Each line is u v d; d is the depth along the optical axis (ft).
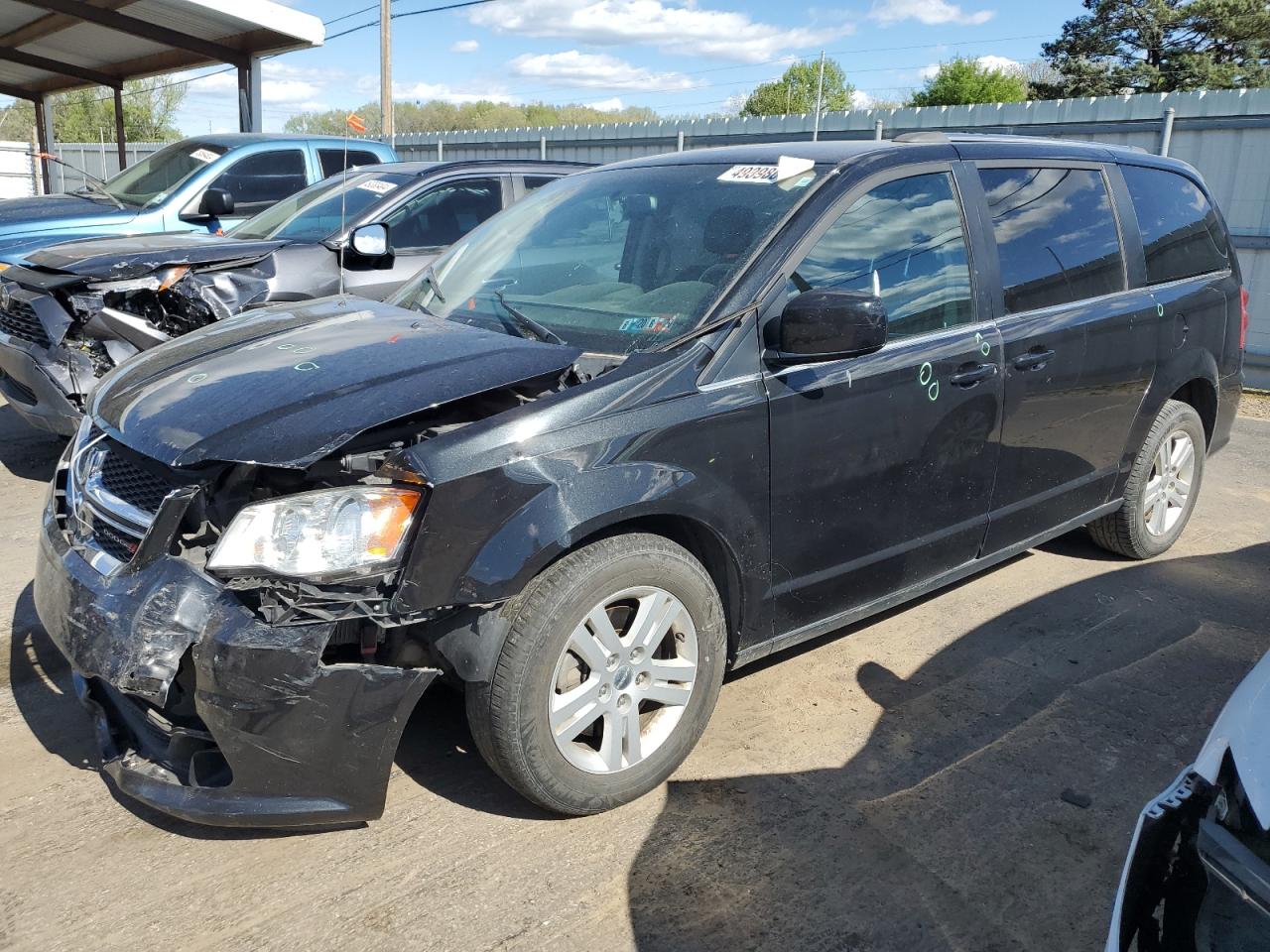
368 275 21.08
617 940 8.11
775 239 10.57
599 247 11.89
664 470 9.21
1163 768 10.62
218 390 9.47
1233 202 31.40
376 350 10.02
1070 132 34.83
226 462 8.28
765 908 8.48
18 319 19.06
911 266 11.55
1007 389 12.32
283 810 8.21
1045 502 13.61
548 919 8.30
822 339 9.62
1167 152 32.48
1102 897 8.71
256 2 36.73
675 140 47.32
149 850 9.05
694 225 11.30
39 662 12.43
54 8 36.94
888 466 11.18
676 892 8.66
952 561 12.51
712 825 9.53
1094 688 12.22
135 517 8.79
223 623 7.97
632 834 9.38
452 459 8.27
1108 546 16.11
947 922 8.38
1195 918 5.47
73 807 9.64
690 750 10.15
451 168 23.44
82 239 22.25
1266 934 5.18
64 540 9.36
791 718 11.41
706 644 9.91
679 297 10.51
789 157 11.88
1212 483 21.29
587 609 8.92
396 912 8.35
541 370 9.33
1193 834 5.76
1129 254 14.51
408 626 8.63
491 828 9.43
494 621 8.62
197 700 8.04
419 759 10.50
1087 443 14.03
